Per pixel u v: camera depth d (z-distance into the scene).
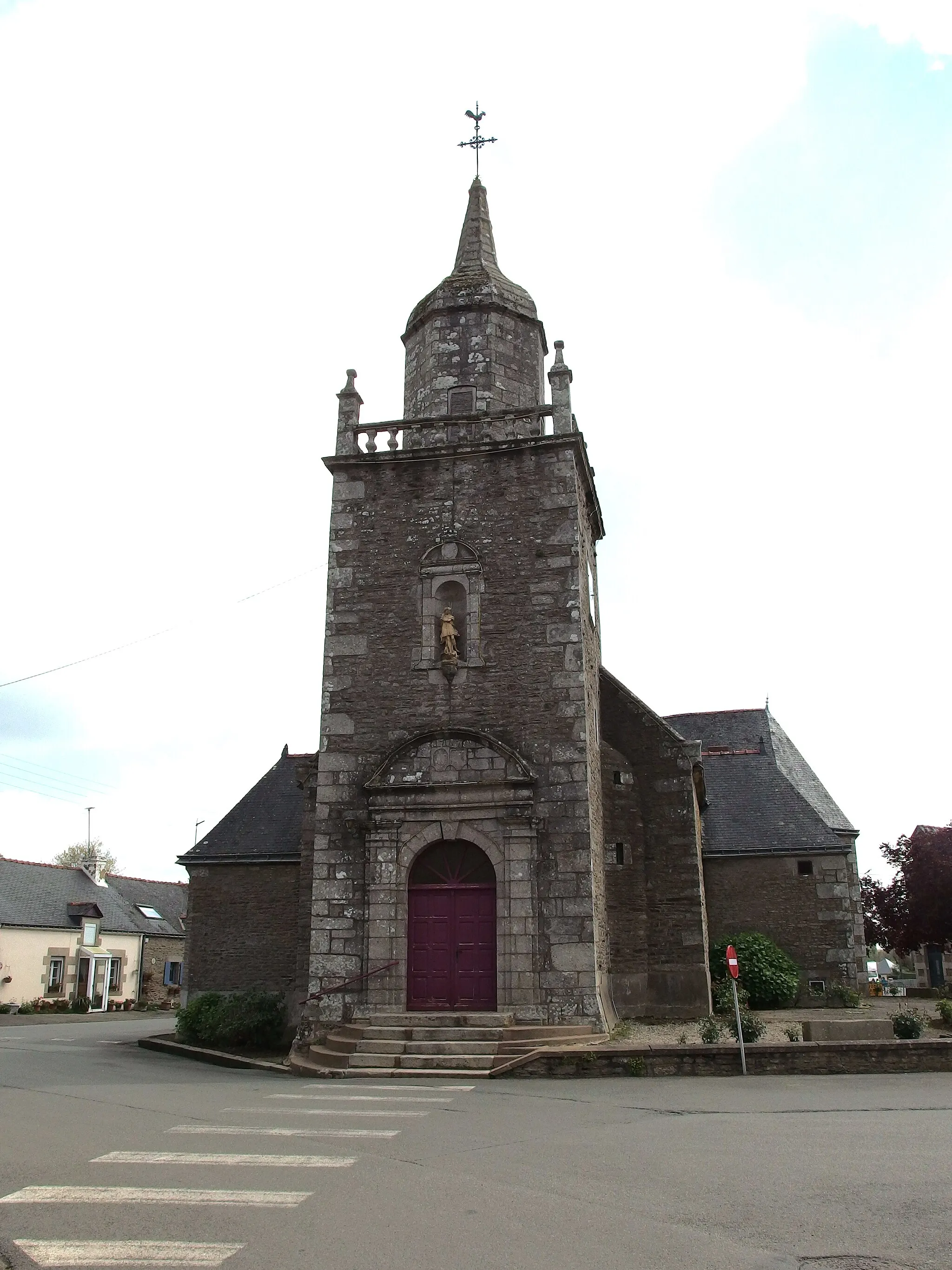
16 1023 30.30
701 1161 7.50
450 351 19.20
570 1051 13.01
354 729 16.84
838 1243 5.52
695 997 18.45
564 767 15.91
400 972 15.57
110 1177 7.14
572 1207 6.27
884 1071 12.53
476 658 16.73
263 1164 7.52
